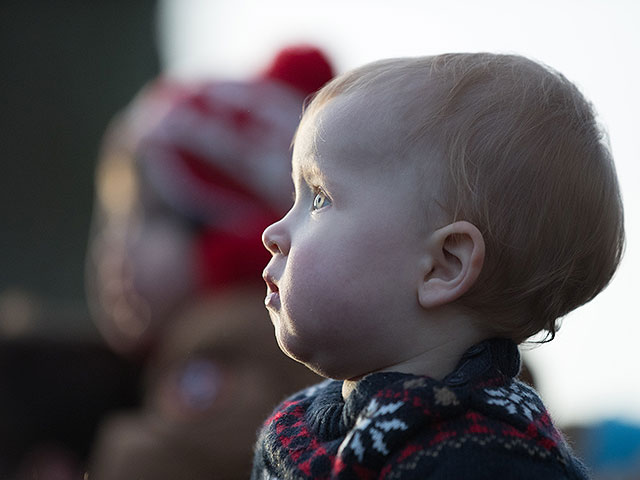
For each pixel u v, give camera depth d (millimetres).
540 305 2031
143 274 4215
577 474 1966
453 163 1981
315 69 4531
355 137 2027
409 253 1981
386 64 2143
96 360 4441
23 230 7457
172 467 3307
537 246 1994
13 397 4312
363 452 1840
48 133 7590
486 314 2008
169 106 4316
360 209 1995
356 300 1979
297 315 2010
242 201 4238
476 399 1889
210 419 3314
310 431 2053
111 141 4539
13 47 7598
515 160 1990
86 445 4379
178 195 4211
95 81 7699
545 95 2080
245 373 3346
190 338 3461
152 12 7766
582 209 2037
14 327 4457
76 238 7527
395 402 1855
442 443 1833
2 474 4227
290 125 4332
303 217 2082
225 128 4246
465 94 2045
